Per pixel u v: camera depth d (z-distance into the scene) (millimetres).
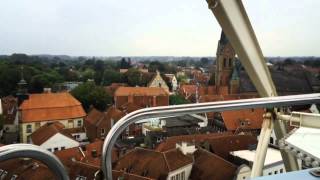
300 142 2836
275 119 3459
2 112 65625
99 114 60469
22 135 61094
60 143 45062
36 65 140750
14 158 1463
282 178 2182
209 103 2492
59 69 156500
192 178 27875
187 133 46625
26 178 22016
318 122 3066
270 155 22125
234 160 31766
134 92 79375
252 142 35094
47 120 62406
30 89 102188
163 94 79625
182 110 2303
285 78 80000
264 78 4664
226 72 85188
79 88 84562
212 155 28969
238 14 4074
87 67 175750
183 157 28312
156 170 26625
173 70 182125
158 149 35531
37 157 1517
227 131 49438
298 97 2918
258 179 2189
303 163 2754
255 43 4383
